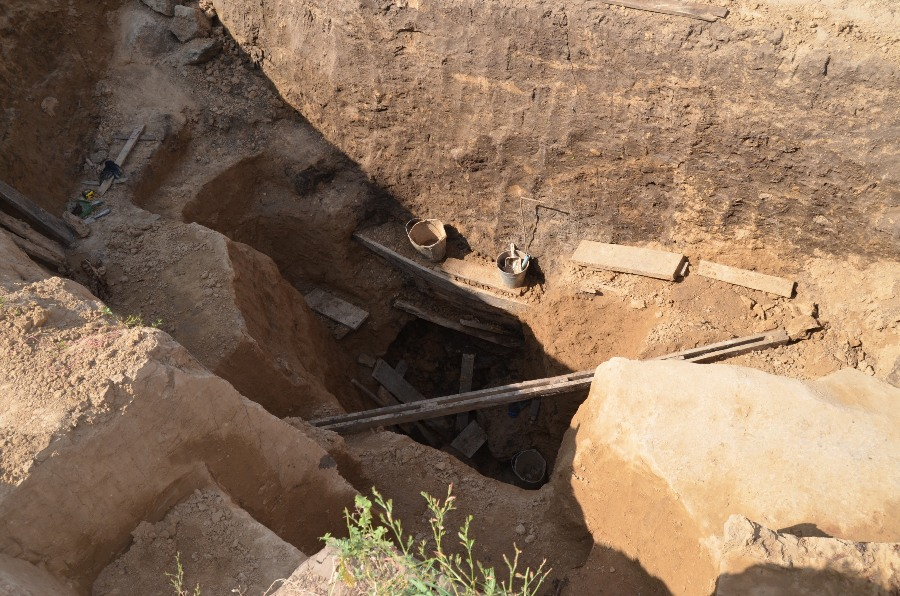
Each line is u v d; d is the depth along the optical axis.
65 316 5.58
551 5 9.25
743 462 6.04
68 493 4.54
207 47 12.04
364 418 9.01
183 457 5.16
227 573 4.94
